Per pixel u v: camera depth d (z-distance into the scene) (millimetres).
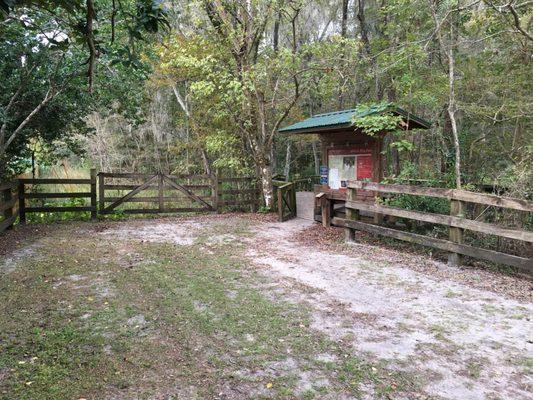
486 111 9273
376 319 4188
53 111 10219
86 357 3346
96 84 10000
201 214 11984
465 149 10703
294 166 22594
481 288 5102
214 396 2830
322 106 18078
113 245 7629
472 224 5602
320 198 9594
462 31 9781
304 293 4977
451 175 8609
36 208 10281
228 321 4098
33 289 5012
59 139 11977
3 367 3158
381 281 5441
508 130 11383
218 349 3516
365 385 2982
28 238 8148
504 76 9398
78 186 15461
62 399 2754
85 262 6316
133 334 3793
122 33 8766
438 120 9766
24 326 3934
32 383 2939
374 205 7109
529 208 4961
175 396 2822
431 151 13180
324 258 6695
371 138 8656
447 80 9719
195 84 10711
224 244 7824
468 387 2977
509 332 3883
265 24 11344
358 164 9023
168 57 12484
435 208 7125
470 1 8422
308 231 9172
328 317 4230
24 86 9039
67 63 8703
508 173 7195
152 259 6578
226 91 11859
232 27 11195
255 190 12625
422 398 2830
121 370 3148
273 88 12742
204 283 5320
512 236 5129
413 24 10750
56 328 3900
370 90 15742
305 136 16641
